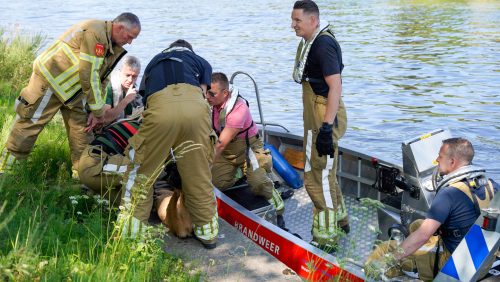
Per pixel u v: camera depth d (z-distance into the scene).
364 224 5.98
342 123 5.27
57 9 44.00
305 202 6.55
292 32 31.59
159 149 4.71
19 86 10.90
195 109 4.68
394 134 13.47
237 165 6.01
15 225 4.61
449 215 4.18
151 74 4.80
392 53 24.64
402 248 4.20
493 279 4.16
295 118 14.91
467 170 4.24
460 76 19.92
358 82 19.33
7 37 13.26
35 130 5.77
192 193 4.93
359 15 37.94
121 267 4.19
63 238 4.72
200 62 5.00
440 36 28.80
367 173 6.39
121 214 4.63
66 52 5.56
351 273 4.43
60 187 5.66
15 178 5.68
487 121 14.33
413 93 17.62
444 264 4.07
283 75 20.45
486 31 29.78
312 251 4.75
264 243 5.21
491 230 3.82
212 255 4.95
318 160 5.20
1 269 3.64
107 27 5.47
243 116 5.73
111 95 6.44
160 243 5.00
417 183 5.45
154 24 35.75
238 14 41.03
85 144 6.01
